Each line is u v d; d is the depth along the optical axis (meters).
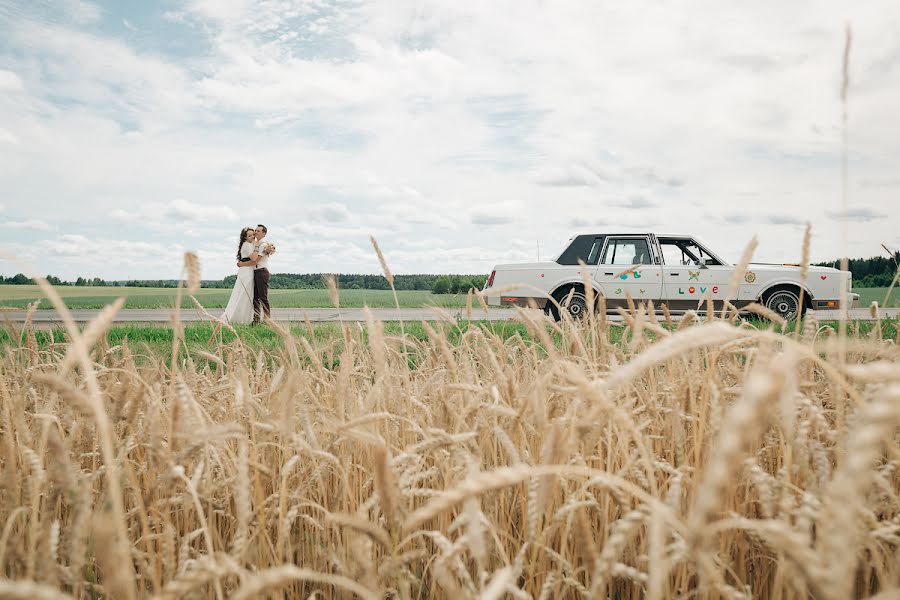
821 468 1.13
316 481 1.61
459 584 1.24
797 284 11.30
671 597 1.24
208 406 1.92
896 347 1.12
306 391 1.78
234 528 1.59
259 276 11.88
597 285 11.45
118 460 1.35
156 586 1.10
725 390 1.36
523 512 1.45
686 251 12.09
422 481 1.74
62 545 1.19
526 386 1.88
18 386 1.88
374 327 1.49
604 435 1.61
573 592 1.41
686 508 1.35
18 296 39.59
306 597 1.56
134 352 3.55
